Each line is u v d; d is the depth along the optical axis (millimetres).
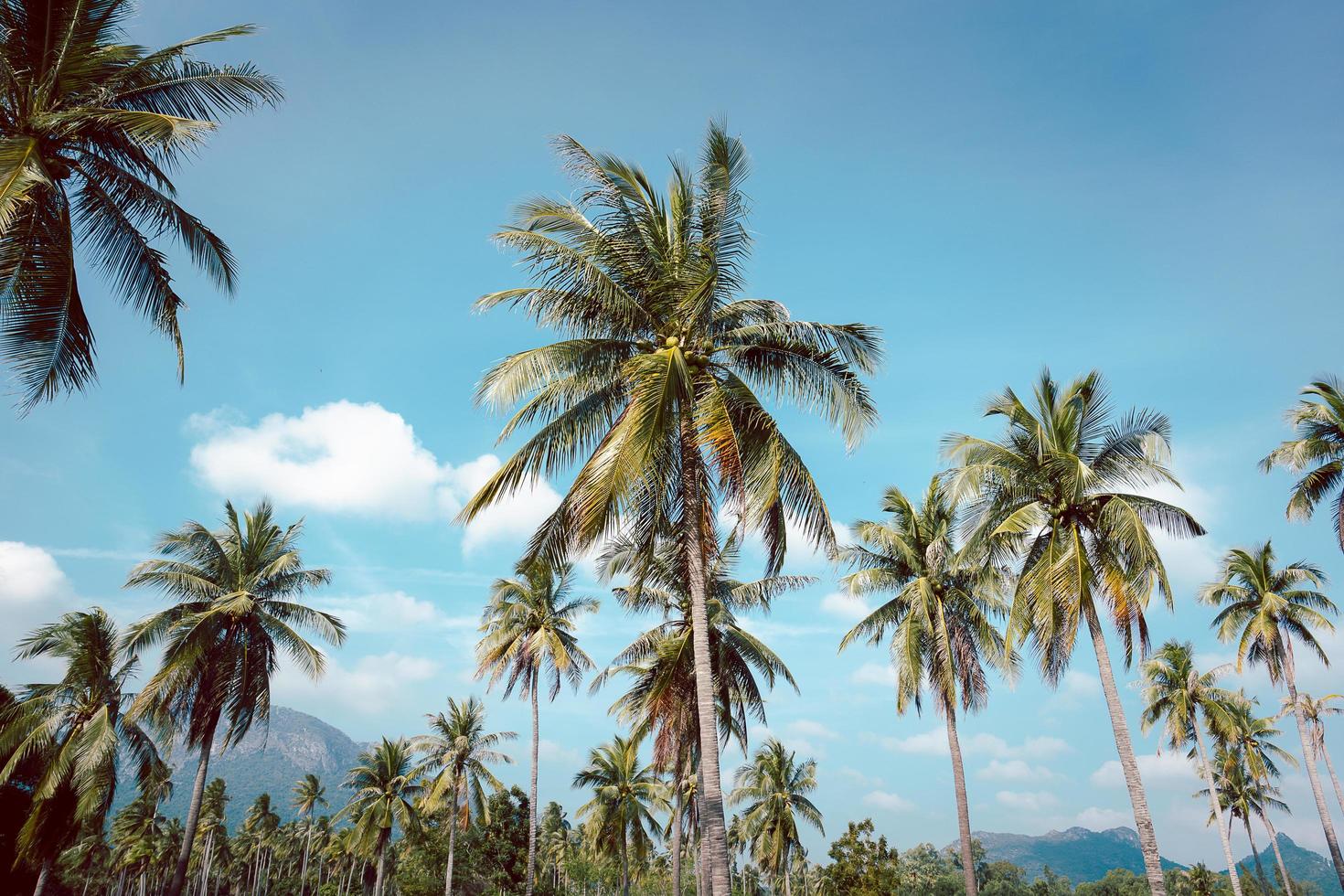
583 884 72938
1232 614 34594
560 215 14594
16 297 11148
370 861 73500
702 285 13508
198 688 27266
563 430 14875
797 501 15359
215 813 96750
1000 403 21156
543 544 14492
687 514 14812
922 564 27969
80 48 11664
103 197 12078
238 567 29234
